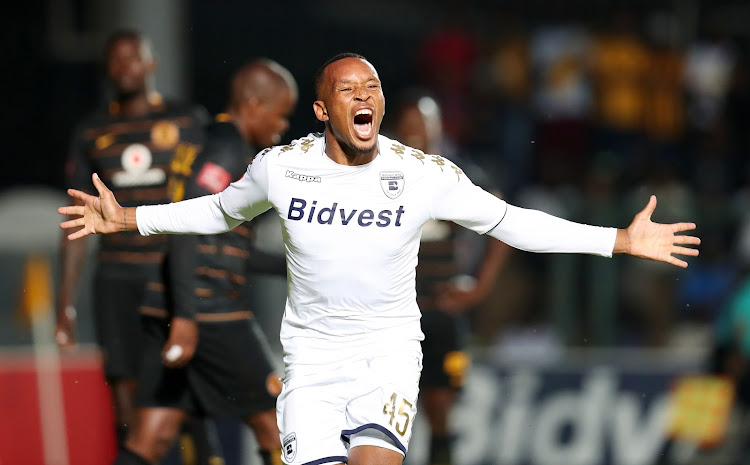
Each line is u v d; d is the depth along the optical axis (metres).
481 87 39.78
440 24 42.22
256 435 19.30
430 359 24.52
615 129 38.69
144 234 14.52
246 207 14.30
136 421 18.55
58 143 38.28
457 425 27.23
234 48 41.56
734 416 28.00
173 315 18.42
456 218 14.16
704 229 32.03
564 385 27.70
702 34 41.22
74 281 20.61
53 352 25.83
